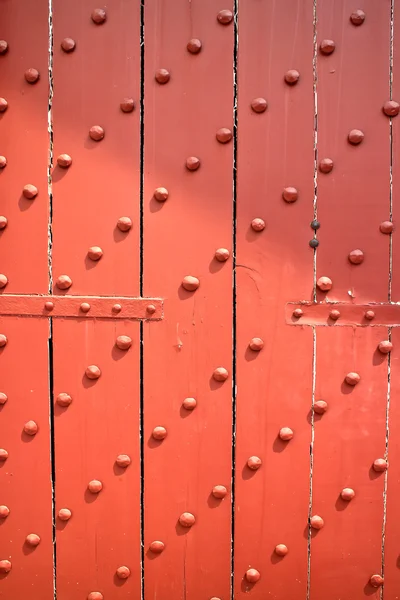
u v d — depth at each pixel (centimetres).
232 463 163
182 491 163
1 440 162
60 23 158
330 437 162
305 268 160
